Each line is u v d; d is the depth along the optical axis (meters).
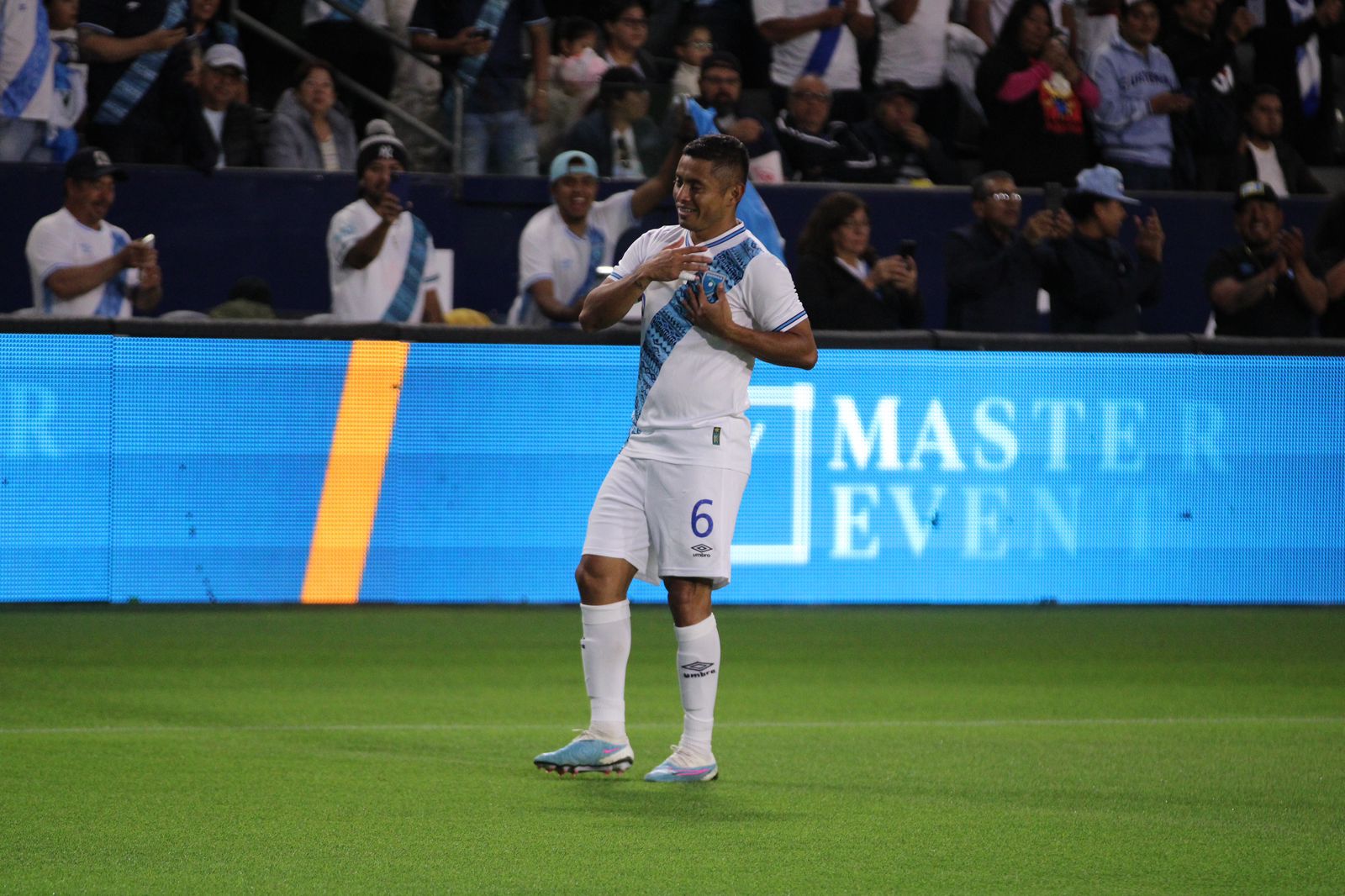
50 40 35.84
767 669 27.25
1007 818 16.50
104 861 14.17
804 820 16.25
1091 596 34.66
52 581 31.50
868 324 33.94
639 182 37.03
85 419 31.39
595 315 17.53
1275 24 46.56
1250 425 34.94
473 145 38.03
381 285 34.94
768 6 41.66
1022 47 40.94
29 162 35.22
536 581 33.12
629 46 40.16
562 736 21.00
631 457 18.11
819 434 33.38
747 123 38.44
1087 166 41.94
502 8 38.09
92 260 33.22
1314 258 37.34
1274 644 30.69
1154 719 23.16
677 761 18.14
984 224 35.44
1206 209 39.88
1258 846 15.36
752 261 17.80
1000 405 34.00
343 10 39.53
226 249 36.72
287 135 38.03
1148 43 42.50
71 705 22.77
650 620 33.00
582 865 14.19
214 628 30.16
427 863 14.18
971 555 34.16
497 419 32.69
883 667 27.56
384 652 28.05
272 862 14.19
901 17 42.41
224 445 31.91
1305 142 47.12
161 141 36.78
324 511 32.34
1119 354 34.31
